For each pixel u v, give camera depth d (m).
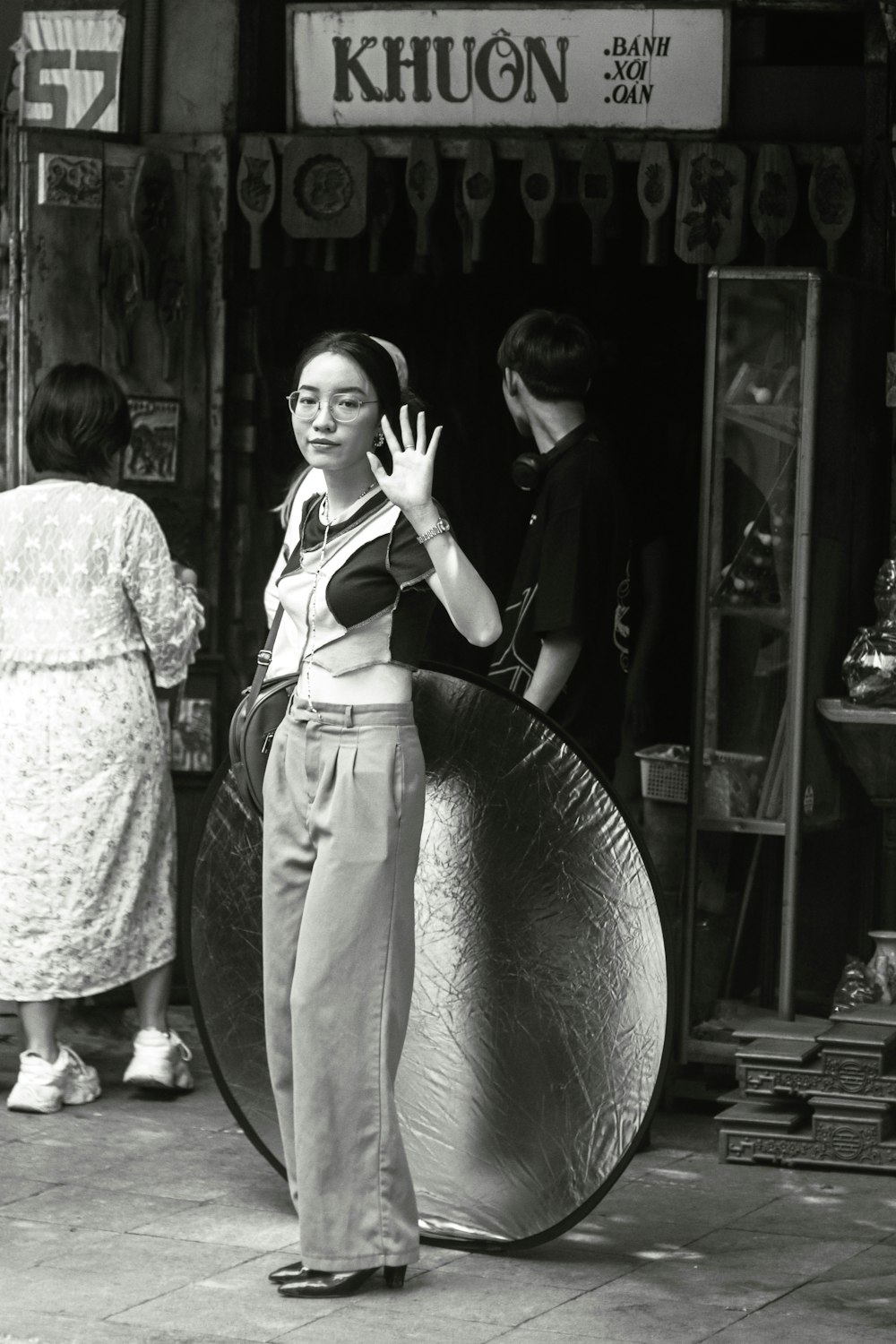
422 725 5.11
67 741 6.22
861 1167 5.71
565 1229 4.91
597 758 6.08
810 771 6.27
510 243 8.75
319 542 4.75
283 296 7.99
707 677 6.33
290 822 4.77
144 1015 6.45
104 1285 4.70
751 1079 5.85
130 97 7.70
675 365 8.98
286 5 7.50
